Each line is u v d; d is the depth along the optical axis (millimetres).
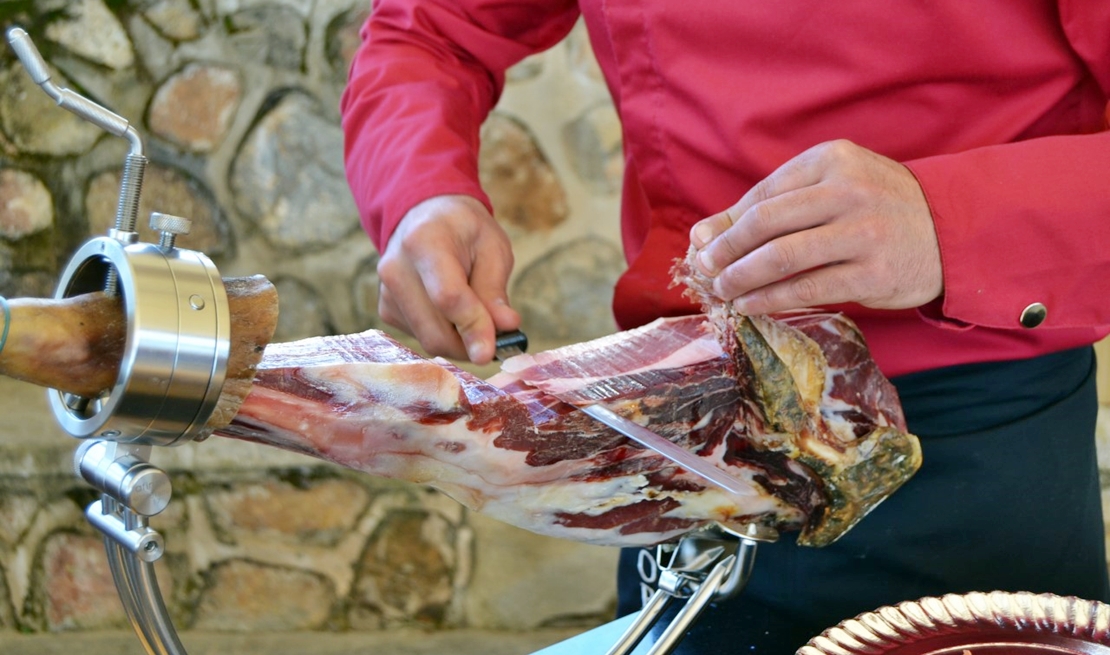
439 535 1795
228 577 1797
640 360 695
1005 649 552
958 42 694
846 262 626
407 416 574
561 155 1863
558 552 1808
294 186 1868
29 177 1856
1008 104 717
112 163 1857
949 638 564
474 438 597
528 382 652
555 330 1931
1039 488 787
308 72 1832
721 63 771
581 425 623
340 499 1772
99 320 458
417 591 1814
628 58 828
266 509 1766
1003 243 625
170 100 1839
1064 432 797
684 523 678
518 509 647
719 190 801
